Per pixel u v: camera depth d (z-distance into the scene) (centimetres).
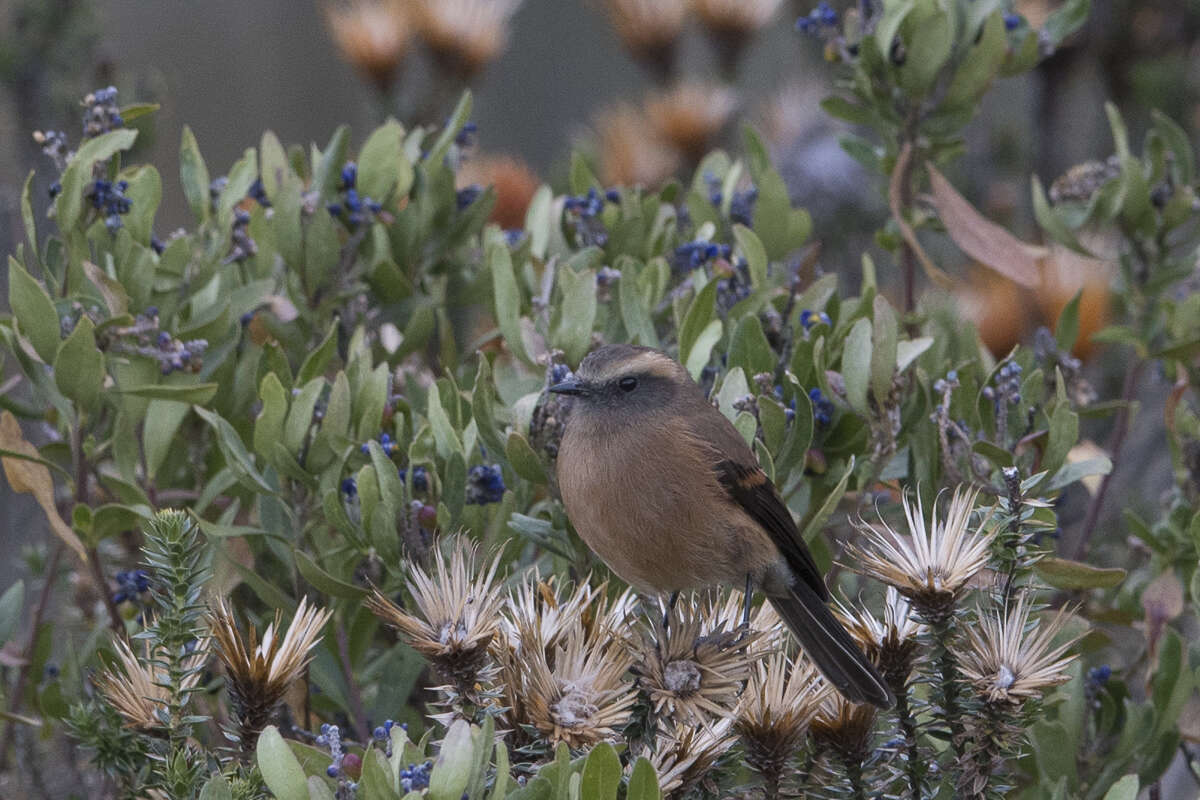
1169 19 1792
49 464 867
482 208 1103
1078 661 889
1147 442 1501
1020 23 1169
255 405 1077
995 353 1374
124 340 890
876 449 880
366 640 894
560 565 910
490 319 1338
